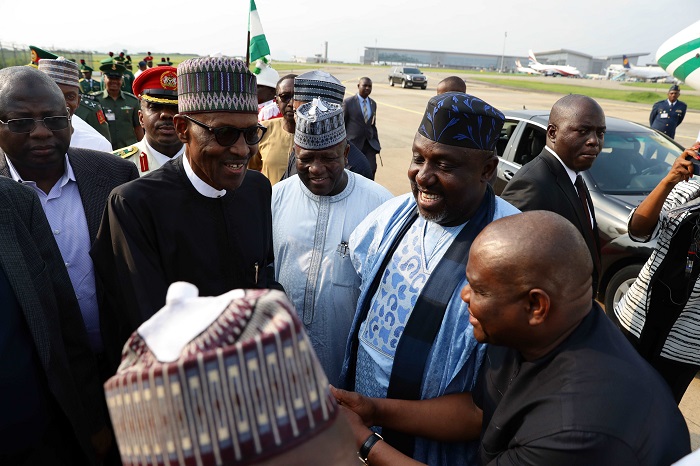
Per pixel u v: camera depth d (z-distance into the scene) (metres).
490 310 1.18
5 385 1.52
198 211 1.81
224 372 0.54
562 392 1.10
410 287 1.71
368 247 1.97
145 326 0.63
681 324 2.42
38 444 1.64
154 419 0.56
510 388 1.24
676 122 11.76
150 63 14.09
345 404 1.57
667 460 1.07
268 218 2.12
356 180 2.42
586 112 2.58
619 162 4.66
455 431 1.57
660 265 2.41
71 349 1.92
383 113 18.55
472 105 1.51
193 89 1.58
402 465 1.45
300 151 2.17
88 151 2.34
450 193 1.57
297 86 3.26
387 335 1.72
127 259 1.67
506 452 1.19
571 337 1.17
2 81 1.98
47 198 2.16
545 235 1.13
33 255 1.70
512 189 2.72
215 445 0.54
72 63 3.57
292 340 0.58
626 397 1.06
